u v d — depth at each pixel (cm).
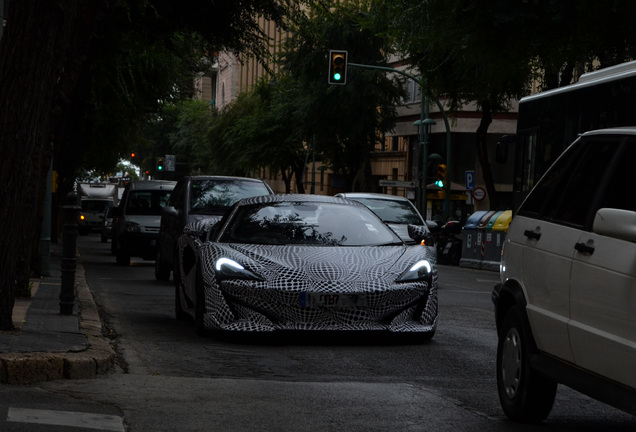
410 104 6009
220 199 1841
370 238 1149
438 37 2441
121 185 8662
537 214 701
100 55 2209
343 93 5200
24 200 930
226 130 7538
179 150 9588
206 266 1085
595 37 2147
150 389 775
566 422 691
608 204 606
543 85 3198
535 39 2158
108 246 4500
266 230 1145
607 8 2077
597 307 583
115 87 2578
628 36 2178
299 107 5453
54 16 905
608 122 1791
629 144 616
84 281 1923
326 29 5078
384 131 5425
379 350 1034
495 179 5528
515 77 2747
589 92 1898
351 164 5778
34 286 1587
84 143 3347
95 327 1094
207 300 1073
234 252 1088
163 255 2008
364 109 5312
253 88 7612
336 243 1130
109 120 3033
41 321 1083
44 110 924
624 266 558
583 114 1928
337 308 1038
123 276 2217
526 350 673
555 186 691
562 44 2200
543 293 658
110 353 888
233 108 7581
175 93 2947
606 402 566
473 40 2239
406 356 1000
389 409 721
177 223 1853
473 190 3972
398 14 2631
